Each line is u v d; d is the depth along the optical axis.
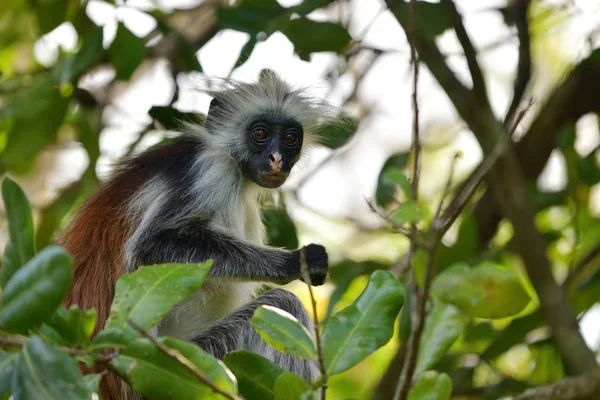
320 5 11.75
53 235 13.16
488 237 14.60
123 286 6.54
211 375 6.36
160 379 6.38
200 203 10.76
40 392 5.54
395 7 11.86
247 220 11.80
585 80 14.30
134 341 6.24
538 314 12.16
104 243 10.22
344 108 14.91
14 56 15.68
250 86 12.21
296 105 12.27
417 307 6.50
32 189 16.34
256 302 10.39
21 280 5.64
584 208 13.26
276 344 6.71
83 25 13.17
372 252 15.84
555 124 14.52
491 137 12.34
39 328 5.97
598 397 8.48
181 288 6.53
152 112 12.31
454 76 12.66
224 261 10.33
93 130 13.01
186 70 13.18
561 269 14.80
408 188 7.23
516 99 12.68
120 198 10.56
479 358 12.45
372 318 6.94
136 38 11.54
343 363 6.78
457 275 7.04
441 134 17.14
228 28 11.89
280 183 11.54
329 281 13.09
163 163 10.97
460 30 12.14
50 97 12.31
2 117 12.80
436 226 6.39
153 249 10.30
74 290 9.98
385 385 12.11
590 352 11.41
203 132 11.53
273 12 12.05
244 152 11.62
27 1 14.45
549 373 12.52
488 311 6.93
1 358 5.88
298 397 6.65
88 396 5.61
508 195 12.23
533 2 16.23
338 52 12.00
